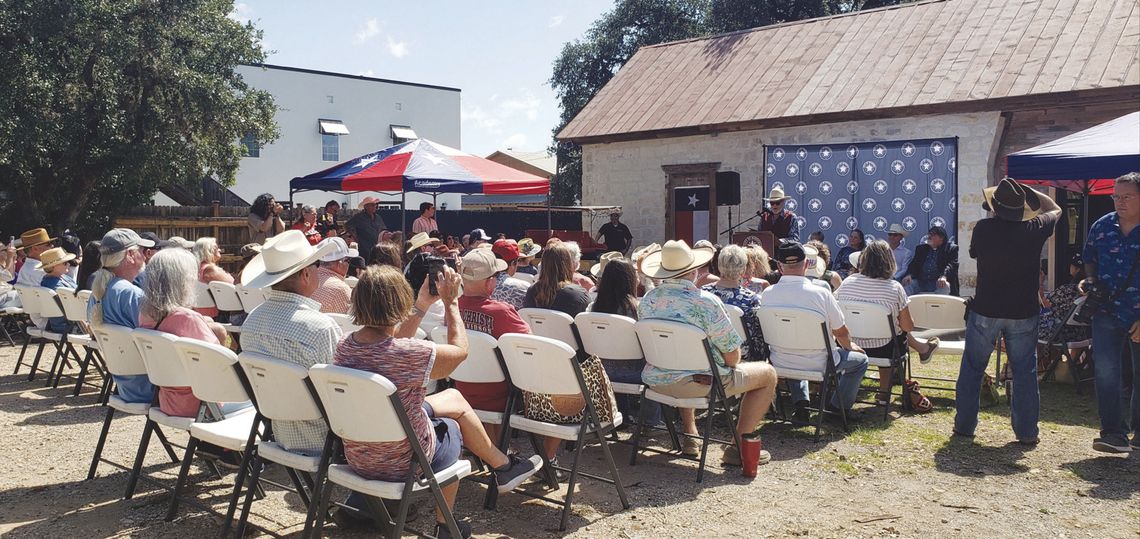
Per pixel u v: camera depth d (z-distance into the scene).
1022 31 13.12
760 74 15.51
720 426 5.48
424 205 12.11
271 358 3.08
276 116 29.34
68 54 13.76
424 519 3.81
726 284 5.54
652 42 26.98
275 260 3.22
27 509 3.92
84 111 14.38
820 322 4.86
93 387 6.73
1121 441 4.71
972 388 5.09
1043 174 6.29
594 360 3.93
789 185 14.02
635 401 5.83
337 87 30.56
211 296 6.79
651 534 3.62
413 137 32.16
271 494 4.20
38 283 7.72
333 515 3.77
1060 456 4.71
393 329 3.04
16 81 12.85
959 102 12.08
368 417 2.87
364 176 10.05
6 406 6.07
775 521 3.76
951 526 3.66
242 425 3.66
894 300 5.61
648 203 16.19
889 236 11.51
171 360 3.69
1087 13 12.88
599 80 27.91
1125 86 10.83
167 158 15.80
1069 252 11.62
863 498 4.05
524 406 3.98
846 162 13.43
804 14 23.69
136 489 4.21
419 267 5.15
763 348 5.42
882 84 13.41
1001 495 4.06
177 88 15.74
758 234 11.84
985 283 4.90
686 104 15.73
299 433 3.27
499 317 4.11
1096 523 3.67
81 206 15.84
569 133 16.69
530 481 4.37
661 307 4.36
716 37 17.70
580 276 6.61
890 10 15.49
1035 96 11.47
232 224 14.64
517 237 20.06
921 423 5.52
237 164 18.31
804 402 5.46
